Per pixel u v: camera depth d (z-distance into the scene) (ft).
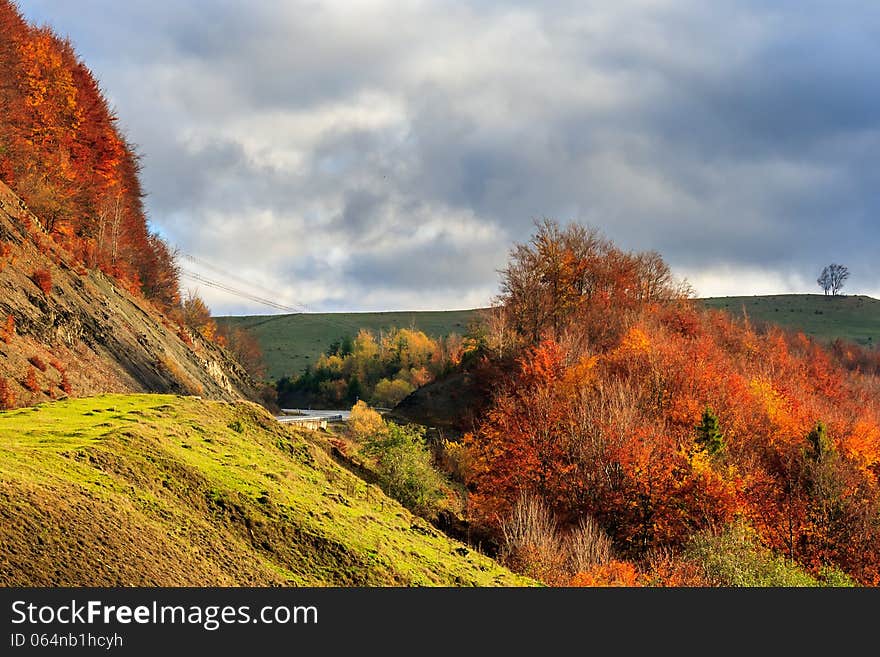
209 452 124.98
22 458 93.15
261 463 133.08
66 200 269.64
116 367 204.44
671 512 223.10
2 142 253.65
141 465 105.09
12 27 301.84
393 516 150.00
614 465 235.40
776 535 240.12
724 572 167.53
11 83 278.26
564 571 159.12
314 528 108.06
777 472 285.23
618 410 259.80
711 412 259.80
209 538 95.35
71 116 320.91
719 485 224.33
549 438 257.75
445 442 287.89
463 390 354.54
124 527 86.12
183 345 285.23
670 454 239.71
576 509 229.45
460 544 152.46
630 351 337.52
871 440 311.68
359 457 204.33
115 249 317.22
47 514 81.10
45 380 164.86
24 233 213.05
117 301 252.21
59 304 199.31
